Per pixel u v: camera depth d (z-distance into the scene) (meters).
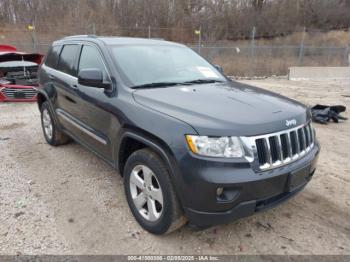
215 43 27.42
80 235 2.95
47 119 5.20
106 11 25.95
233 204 2.45
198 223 2.55
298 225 3.19
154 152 2.79
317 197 3.74
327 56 22.59
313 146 3.17
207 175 2.39
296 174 2.73
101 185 3.88
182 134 2.50
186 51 4.41
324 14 35.03
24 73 8.89
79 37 4.44
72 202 3.49
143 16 26.92
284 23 32.94
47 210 3.32
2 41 20.20
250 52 21.39
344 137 6.14
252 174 2.45
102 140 3.52
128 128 2.99
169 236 2.96
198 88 3.41
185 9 28.81
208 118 2.57
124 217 3.23
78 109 3.97
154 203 2.88
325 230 3.12
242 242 2.92
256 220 3.26
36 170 4.27
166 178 2.63
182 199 2.55
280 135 2.67
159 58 3.87
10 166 4.37
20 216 3.20
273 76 17.75
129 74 3.39
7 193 3.64
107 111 3.29
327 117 7.22
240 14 31.47
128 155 3.29
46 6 25.34
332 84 14.57
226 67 17.89
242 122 2.54
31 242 2.83
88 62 3.91
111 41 3.89
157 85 3.39
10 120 6.77
